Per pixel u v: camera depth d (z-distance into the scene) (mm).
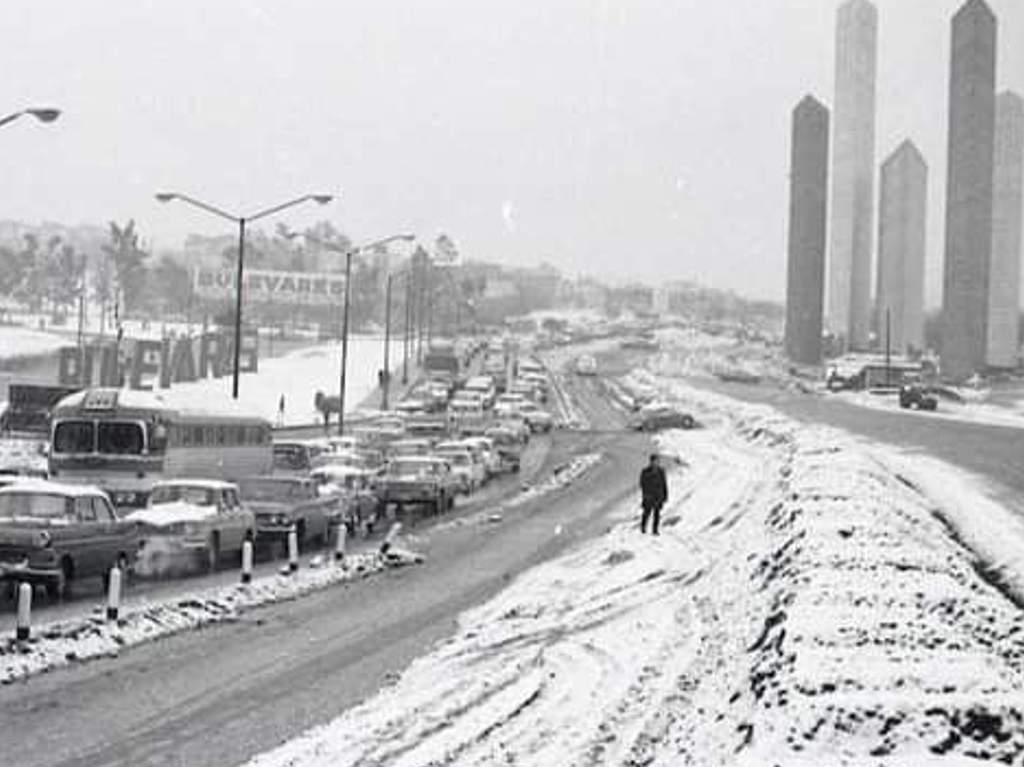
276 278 150875
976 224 112875
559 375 139250
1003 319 127500
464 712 14695
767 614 16875
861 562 15555
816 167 137750
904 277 144125
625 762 12359
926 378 119750
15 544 22844
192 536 28172
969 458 48531
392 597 25031
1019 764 8328
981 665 9812
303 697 15688
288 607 23625
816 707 8711
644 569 27641
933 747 8430
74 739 13305
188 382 93750
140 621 20641
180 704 15164
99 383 84500
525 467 63438
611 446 74062
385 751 12797
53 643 18359
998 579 22188
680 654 18234
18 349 114375
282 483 34312
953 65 107625
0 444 59031
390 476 43031
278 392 100750
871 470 32719
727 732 11633
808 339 142625
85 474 35594
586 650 18750
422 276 157375
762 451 60438
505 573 28656
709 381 136500
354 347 149125
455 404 82000
